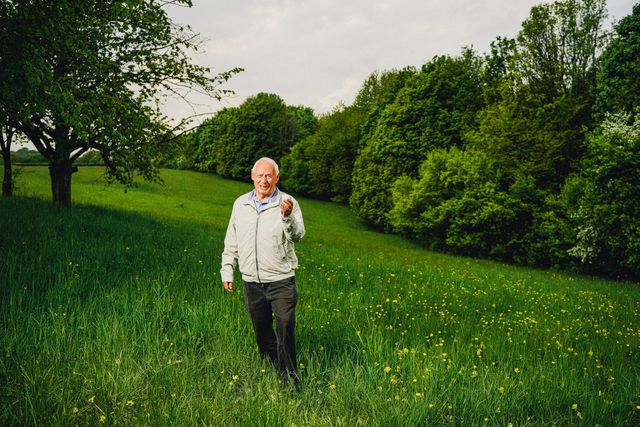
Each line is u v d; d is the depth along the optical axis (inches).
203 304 186.5
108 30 341.1
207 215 1126.4
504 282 424.8
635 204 647.8
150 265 255.0
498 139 980.6
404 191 1149.1
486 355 164.2
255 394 114.3
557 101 944.3
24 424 91.1
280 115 2244.1
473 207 934.4
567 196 813.2
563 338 204.5
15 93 231.5
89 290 187.3
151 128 493.0
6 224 295.6
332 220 1510.8
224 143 2186.3
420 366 140.2
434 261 626.2
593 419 117.3
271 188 131.1
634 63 774.5
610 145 658.2
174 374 121.6
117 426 94.9
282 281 128.5
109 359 124.2
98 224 379.6
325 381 129.9
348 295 254.7
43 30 247.3
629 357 188.1
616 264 716.7
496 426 109.7
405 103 1307.8
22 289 171.8
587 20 982.4
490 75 1268.5
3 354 119.3
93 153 527.2
